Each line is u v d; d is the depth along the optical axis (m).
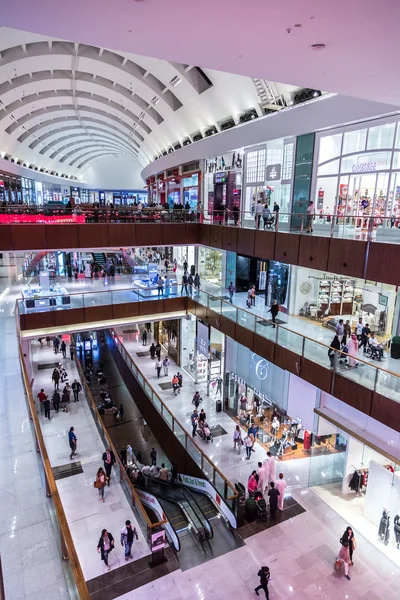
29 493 6.88
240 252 19.06
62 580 5.16
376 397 10.80
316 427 13.80
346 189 16.66
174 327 25.34
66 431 17.09
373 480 11.98
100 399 25.48
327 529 11.95
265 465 14.02
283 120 18.80
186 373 23.88
